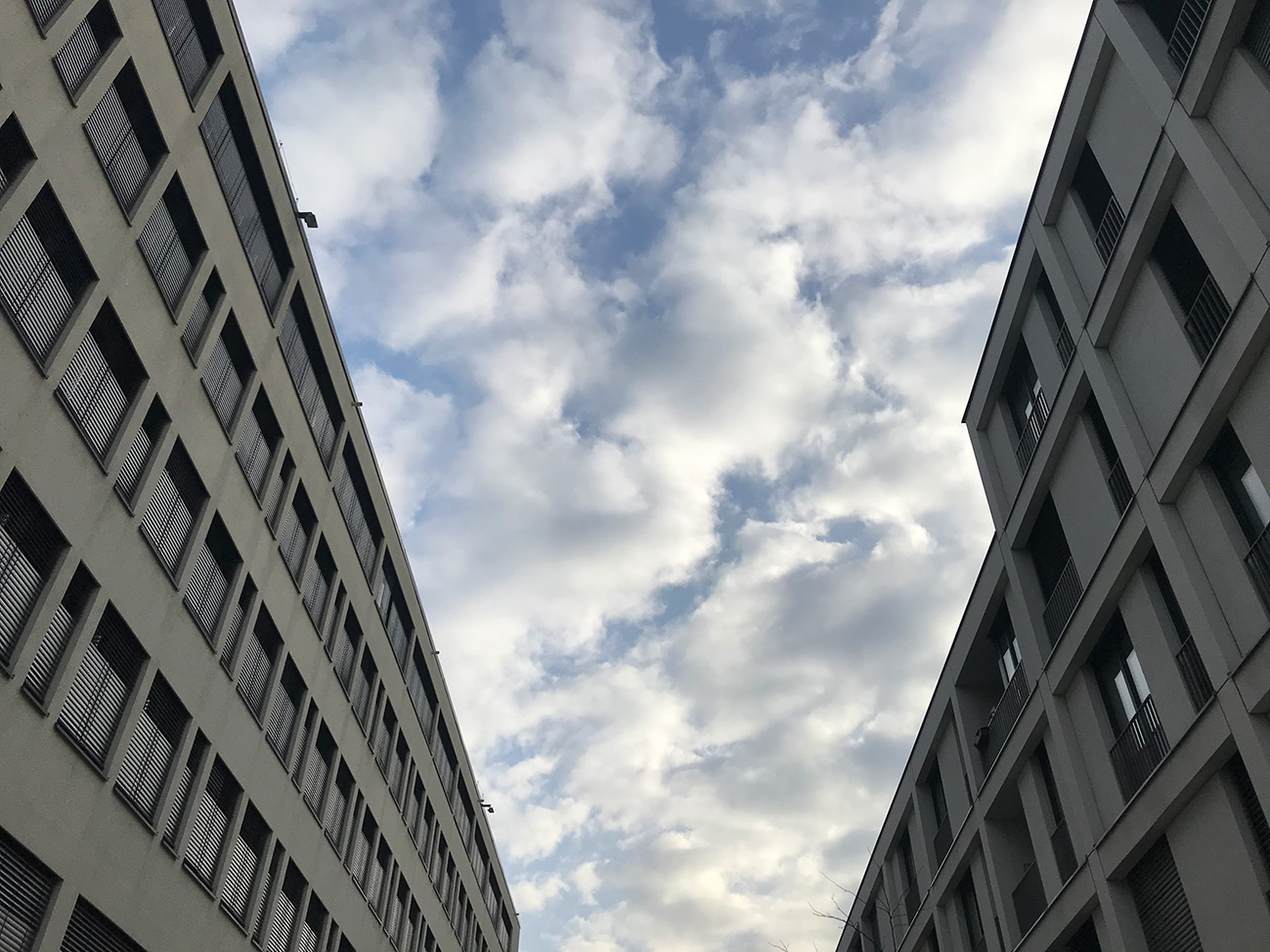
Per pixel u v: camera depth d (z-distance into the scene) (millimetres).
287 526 27719
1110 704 18969
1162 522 16328
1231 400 15016
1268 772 13484
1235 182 14547
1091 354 18953
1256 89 14406
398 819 37344
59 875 16141
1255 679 13859
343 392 31922
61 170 17016
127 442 19016
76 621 17297
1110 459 19375
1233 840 14383
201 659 21828
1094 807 18891
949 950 27422
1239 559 14773
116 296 18734
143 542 19438
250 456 25359
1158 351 17125
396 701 37625
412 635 40406
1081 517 19953
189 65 22297
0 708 15000
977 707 26641
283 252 27531
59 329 17219
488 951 54656
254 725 24562
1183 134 15711
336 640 31109
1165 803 15820
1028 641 21969
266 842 25016
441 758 45406
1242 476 15125
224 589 23531
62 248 17406
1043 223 21047
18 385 15828
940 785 30031
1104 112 18719
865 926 37750
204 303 23000
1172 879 16219
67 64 17672
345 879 30781
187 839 20703
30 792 15562
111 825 17859
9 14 15781
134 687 19062
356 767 32438
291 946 26453
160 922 19453
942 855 28766
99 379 18562
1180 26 16422
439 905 43438
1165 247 17109
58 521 16656
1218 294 15766
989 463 24969
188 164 21672
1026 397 23766
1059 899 19703
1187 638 16344
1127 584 17891
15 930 15297
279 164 26625
